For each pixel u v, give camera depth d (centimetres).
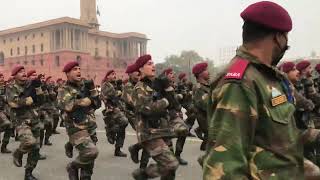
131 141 1176
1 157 941
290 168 185
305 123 473
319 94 758
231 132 176
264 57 195
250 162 183
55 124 1321
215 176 175
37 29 9744
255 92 181
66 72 607
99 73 9769
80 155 585
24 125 698
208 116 198
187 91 1188
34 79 720
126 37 10962
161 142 538
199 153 955
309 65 859
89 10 10612
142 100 532
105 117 1045
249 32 195
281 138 184
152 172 543
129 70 773
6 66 10250
